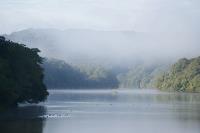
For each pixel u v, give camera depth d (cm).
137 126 10162
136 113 13712
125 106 17312
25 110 14300
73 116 12569
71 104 18625
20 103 17175
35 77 16600
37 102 17588
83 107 16562
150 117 12312
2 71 13962
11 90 13725
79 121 11162
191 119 11625
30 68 16475
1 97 13862
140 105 17962
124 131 9312
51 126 9975
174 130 9412
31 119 11419
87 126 10100
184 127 9900
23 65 16050
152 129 9594
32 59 17012
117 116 12656
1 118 11500
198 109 15188
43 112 13762
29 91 15950
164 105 17775
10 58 15788
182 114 13175
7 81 13688
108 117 12338
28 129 9312
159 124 10531
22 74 15725
